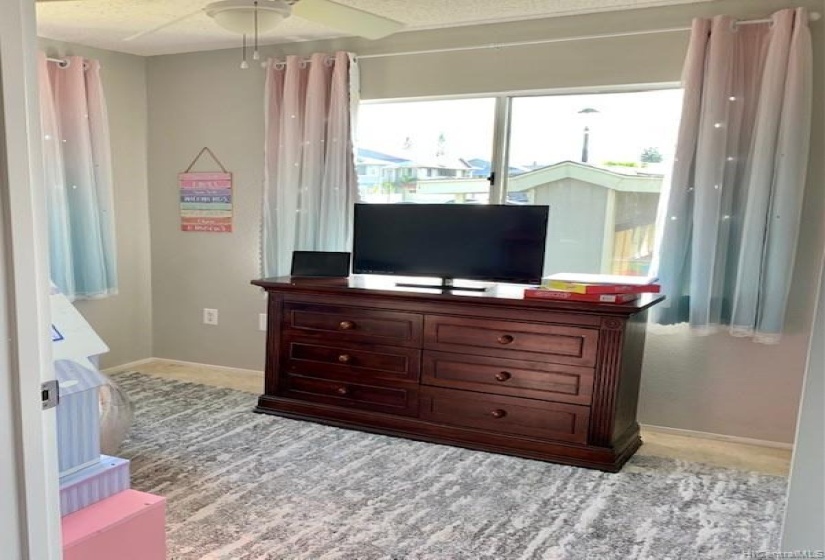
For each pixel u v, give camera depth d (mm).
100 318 3988
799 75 2580
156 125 4156
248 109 3867
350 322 2994
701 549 1998
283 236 3701
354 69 3463
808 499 991
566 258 3314
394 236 3094
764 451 2883
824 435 969
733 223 2816
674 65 2906
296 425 3055
